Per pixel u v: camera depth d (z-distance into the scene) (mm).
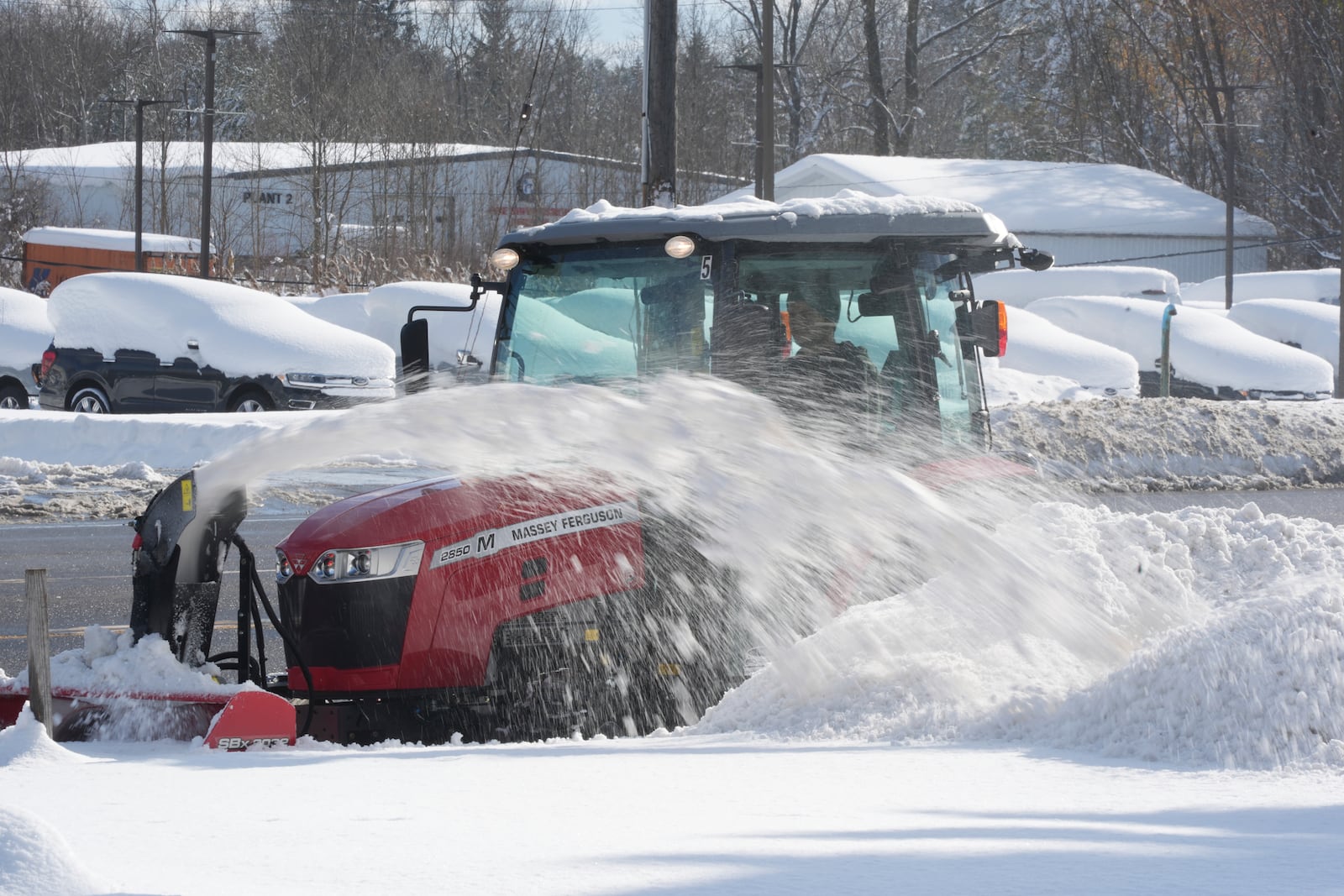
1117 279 73875
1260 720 9867
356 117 131500
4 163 139625
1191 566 14031
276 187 132500
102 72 188875
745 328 14289
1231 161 109812
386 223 122688
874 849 6613
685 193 137500
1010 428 41625
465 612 12789
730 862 6281
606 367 14820
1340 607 10859
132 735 12016
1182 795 8453
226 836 7043
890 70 167875
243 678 13211
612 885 5816
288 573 13180
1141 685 10633
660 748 10898
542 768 9539
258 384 48156
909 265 15109
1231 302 86625
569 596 13031
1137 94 153000
